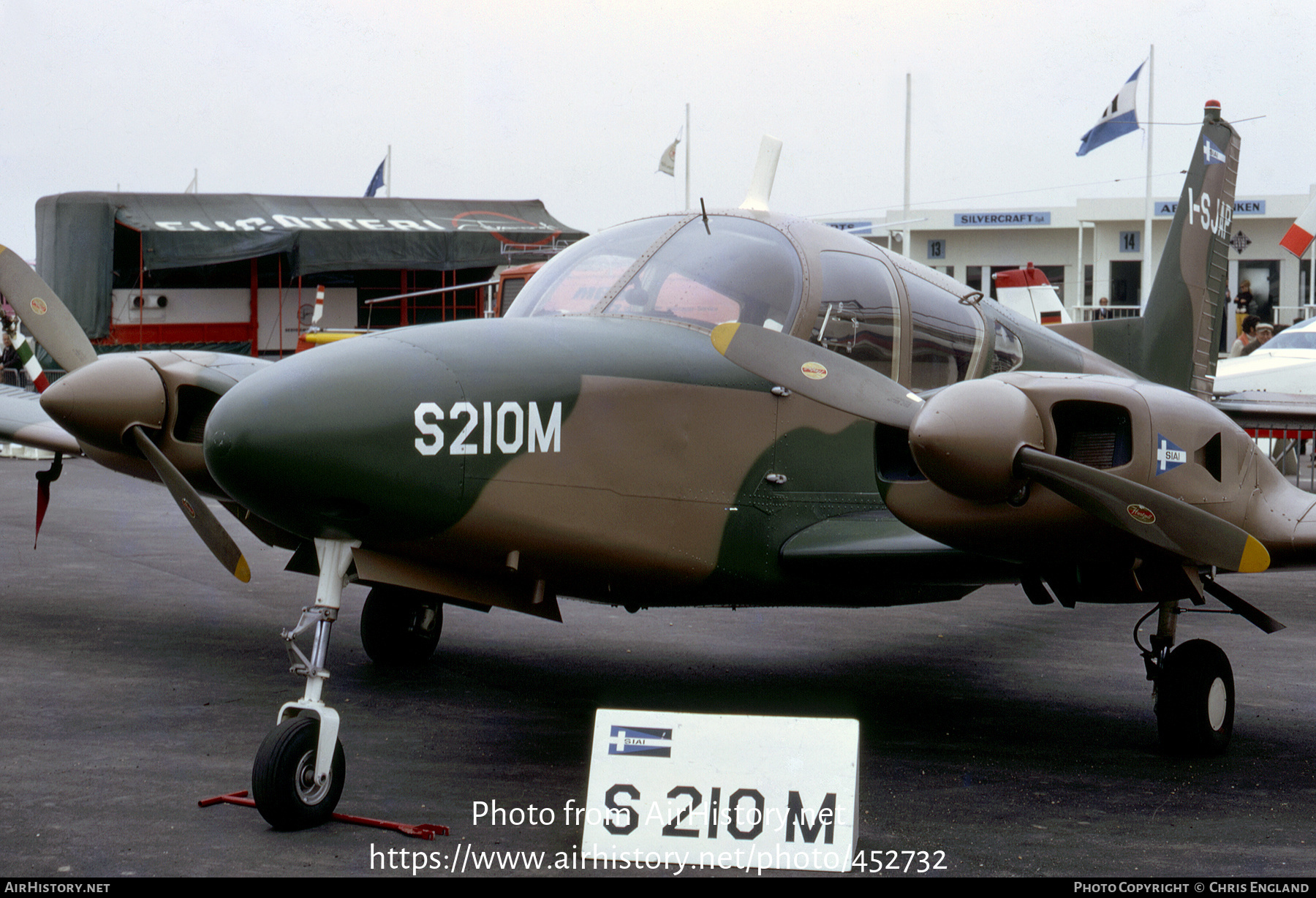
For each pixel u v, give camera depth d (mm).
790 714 5750
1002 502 4445
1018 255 36906
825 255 5637
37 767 4562
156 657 6586
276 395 4305
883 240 37062
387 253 25109
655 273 5547
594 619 8328
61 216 23297
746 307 5395
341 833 3916
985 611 9094
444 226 26203
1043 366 6770
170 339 24312
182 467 6152
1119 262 34188
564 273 5777
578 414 4805
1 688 5805
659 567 5121
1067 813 4293
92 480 16562
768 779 3768
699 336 5320
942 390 4457
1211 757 5102
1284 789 4641
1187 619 8789
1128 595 4895
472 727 5344
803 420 5469
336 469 4301
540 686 6227
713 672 6711
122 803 4156
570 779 4578
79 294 23359
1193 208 8102
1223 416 4879
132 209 23891
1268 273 32219
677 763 3816
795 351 4609
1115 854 3859
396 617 6531
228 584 9062
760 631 8055
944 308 6074
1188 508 4281
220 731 5141
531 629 7891
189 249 23516
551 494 4738
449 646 7227
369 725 5332
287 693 5867
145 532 11672
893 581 5324
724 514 5250
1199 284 8188
